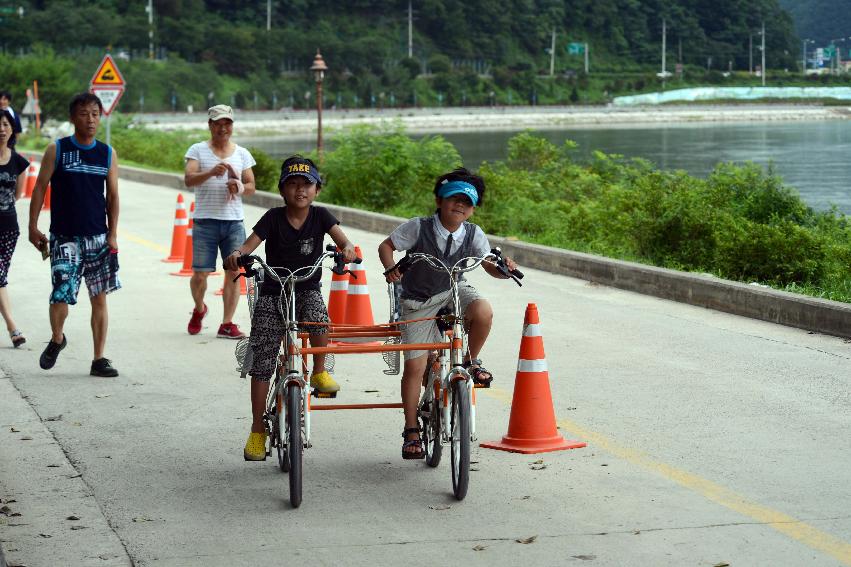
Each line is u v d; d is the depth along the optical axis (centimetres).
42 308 1827
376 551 799
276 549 806
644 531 832
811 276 2048
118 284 1363
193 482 974
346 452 1062
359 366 1417
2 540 831
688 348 1514
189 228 2206
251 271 955
